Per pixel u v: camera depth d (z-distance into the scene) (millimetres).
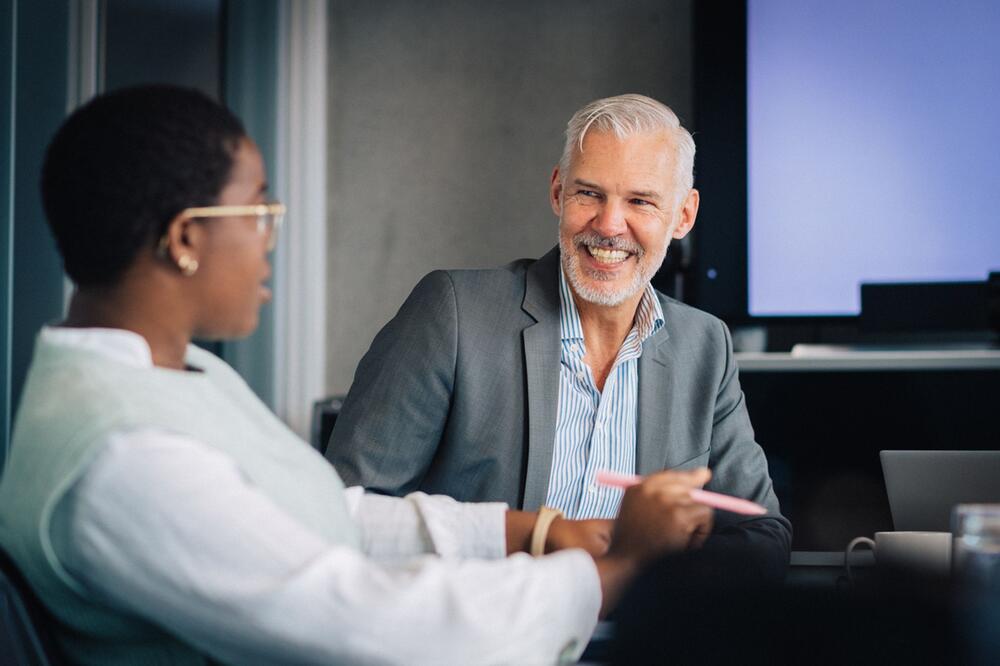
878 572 744
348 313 4609
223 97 4332
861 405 3742
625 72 4535
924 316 4012
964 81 4125
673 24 4523
